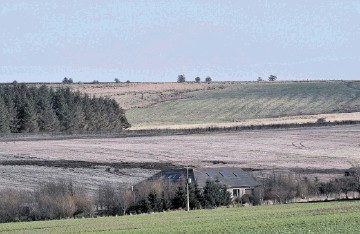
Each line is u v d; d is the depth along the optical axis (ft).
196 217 594.24
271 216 563.07
